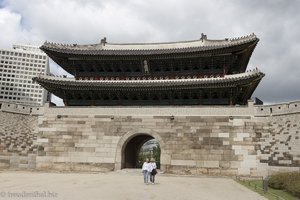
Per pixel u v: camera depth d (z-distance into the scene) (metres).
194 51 46.78
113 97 49.78
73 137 45.66
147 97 49.19
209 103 47.59
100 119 45.97
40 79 47.78
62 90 49.47
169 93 47.66
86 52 50.12
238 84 44.19
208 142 42.50
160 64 50.12
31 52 145.25
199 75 49.53
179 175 40.47
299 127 38.53
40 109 47.41
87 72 52.69
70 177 34.59
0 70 140.50
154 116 45.03
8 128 44.56
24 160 44.31
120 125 45.38
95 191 23.09
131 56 48.94
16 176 34.19
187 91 47.03
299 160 37.47
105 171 43.66
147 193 22.80
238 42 45.47
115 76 52.00
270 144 40.25
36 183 27.59
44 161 44.94
